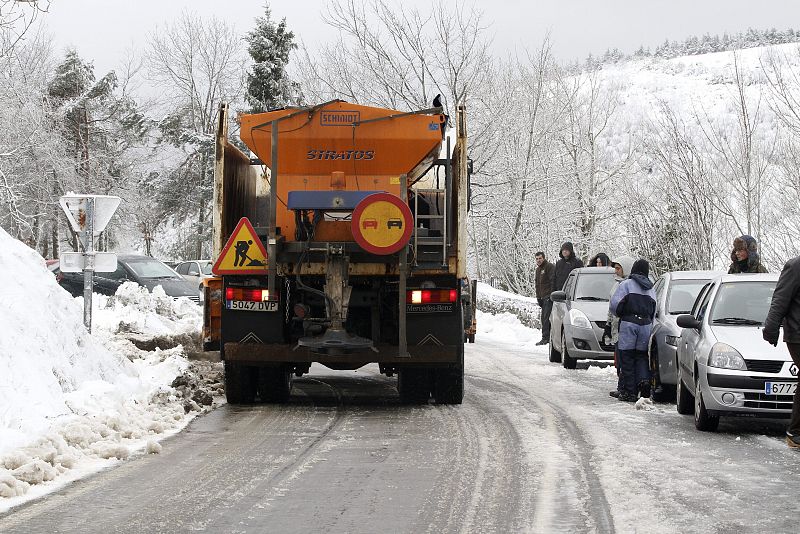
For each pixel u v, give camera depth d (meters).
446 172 14.09
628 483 8.60
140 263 35.19
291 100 61.44
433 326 13.62
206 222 70.38
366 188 14.09
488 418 12.95
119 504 7.69
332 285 13.10
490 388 16.83
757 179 28.17
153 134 73.62
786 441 11.00
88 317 16.22
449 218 13.80
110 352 14.41
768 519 7.27
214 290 14.35
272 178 13.23
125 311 24.78
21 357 11.45
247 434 11.41
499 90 49.00
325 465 9.45
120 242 79.19
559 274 26.50
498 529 6.95
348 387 17.17
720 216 29.27
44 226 69.12
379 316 13.72
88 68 74.25
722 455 10.13
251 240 13.38
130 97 74.19
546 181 48.22
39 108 58.31
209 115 74.81
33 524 7.02
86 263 16.22
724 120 29.55
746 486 8.50
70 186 62.88
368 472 9.09
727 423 12.86
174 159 73.50
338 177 13.96
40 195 60.91
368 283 13.71
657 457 9.98
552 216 47.78
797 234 27.48
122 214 71.38
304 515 7.36
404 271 12.83
